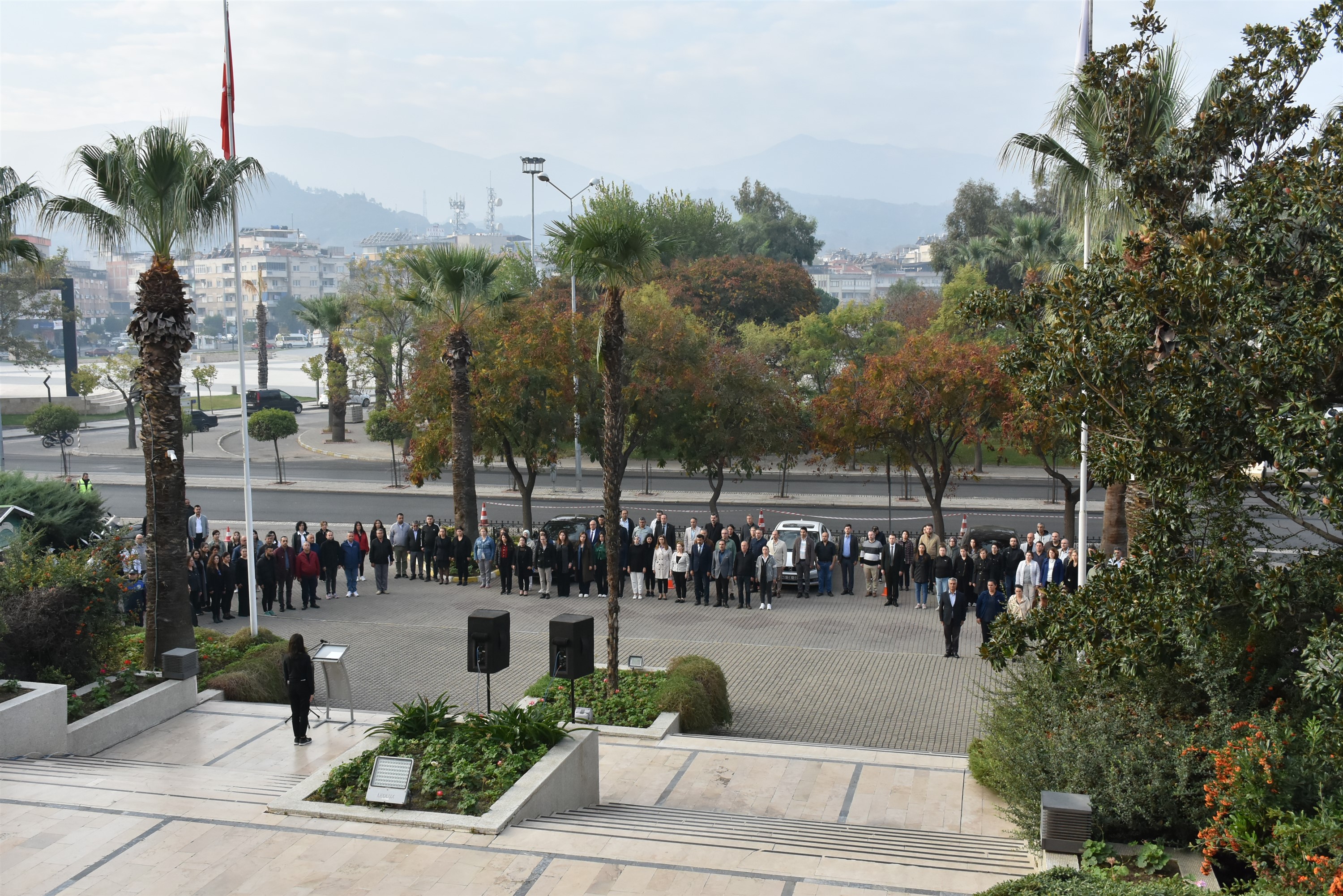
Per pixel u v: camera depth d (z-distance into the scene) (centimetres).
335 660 1439
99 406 7019
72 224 1736
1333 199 888
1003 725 1137
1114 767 969
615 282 1487
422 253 2798
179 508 1731
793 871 847
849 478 4422
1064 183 1620
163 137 1659
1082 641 988
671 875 828
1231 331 910
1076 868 845
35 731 1258
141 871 823
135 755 1327
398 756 1004
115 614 1587
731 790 1235
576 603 2442
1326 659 802
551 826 945
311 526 3438
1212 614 930
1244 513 984
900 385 2652
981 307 1129
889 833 1038
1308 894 744
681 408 3036
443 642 2064
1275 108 1050
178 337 1717
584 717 1441
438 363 3047
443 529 2717
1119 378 954
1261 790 855
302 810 948
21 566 1524
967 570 2275
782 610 2352
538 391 2958
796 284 6312
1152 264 988
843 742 1508
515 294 3162
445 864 841
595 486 4284
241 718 1505
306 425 6644
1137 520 1678
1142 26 1130
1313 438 784
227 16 1953
